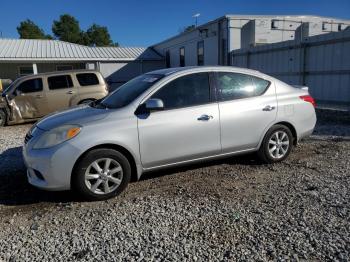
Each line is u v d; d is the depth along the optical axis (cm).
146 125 458
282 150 576
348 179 485
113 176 448
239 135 526
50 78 1142
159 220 381
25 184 517
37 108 1127
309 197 427
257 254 310
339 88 1191
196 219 380
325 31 1944
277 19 1825
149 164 471
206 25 2031
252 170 543
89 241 343
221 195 446
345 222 359
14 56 2442
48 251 328
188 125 482
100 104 521
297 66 1377
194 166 569
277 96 560
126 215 397
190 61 2353
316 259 299
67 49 2827
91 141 427
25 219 399
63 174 422
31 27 6562
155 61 2948
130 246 330
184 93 491
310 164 564
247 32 1805
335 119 1041
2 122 1117
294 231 346
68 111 511
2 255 323
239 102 525
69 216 401
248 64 1684
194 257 308
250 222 369
